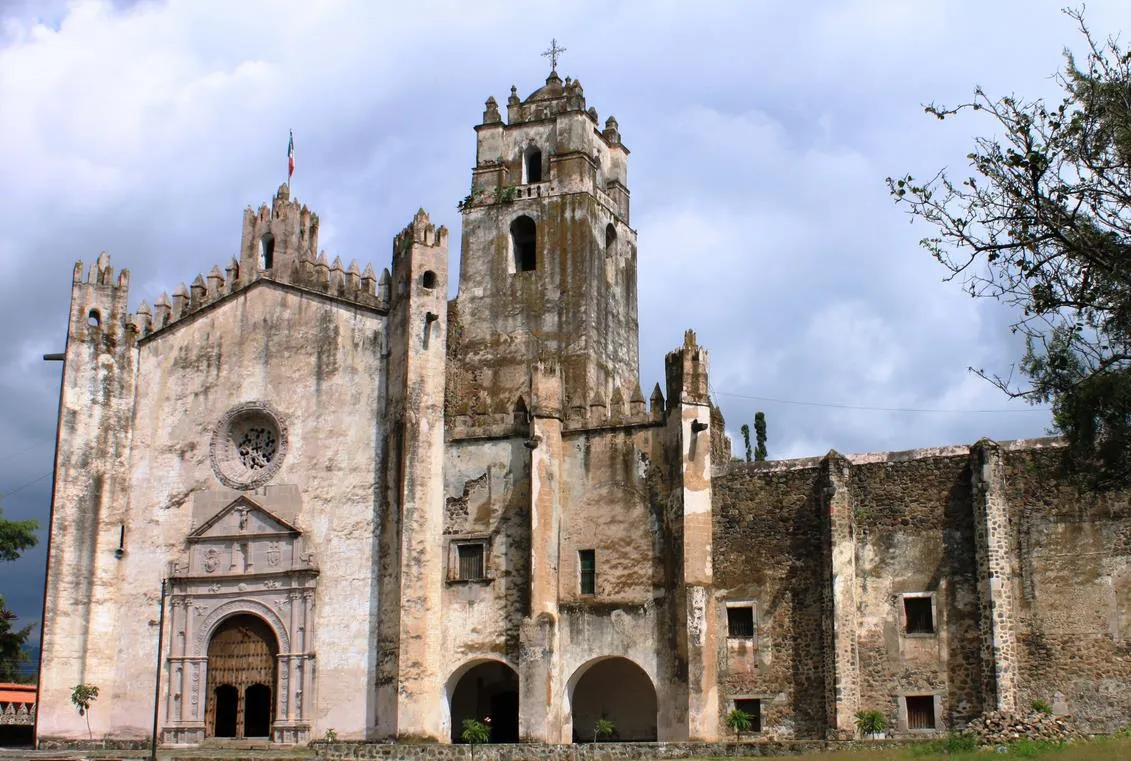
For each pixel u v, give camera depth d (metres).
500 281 64.38
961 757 34.88
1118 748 34.22
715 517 50.50
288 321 57.03
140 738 54.09
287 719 52.22
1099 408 26.09
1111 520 45.31
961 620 46.56
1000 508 46.38
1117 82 25.48
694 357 51.47
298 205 58.75
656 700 51.47
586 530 51.72
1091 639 44.72
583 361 61.81
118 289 59.59
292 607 53.34
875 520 48.53
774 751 42.75
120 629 55.81
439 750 43.97
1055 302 25.64
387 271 56.06
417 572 51.09
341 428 54.84
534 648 49.91
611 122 69.94
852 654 47.09
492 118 67.69
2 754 50.22
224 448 56.59
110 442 57.72
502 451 53.41
